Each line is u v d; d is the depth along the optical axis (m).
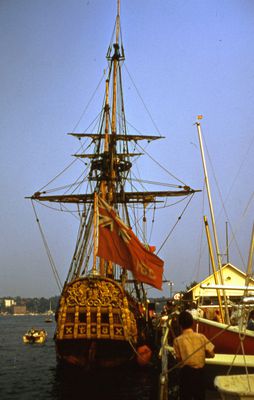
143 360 26.69
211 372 14.05
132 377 26.92
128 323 26.14
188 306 24.17
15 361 42.66
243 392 9.23
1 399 22.16
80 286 26.30
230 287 14.33
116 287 26.41
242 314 14.34
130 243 25.48
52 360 43.53
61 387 24.81
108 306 26.12
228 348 15.67
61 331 25.75
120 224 25.78
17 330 125.00
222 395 9.66
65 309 26.12
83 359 26.14
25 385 26.83
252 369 13.64
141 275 25.17
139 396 21.64
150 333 34.03
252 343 15.41
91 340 25.94
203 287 14.36
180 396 10.67
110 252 25.56
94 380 26.19
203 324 16.27
